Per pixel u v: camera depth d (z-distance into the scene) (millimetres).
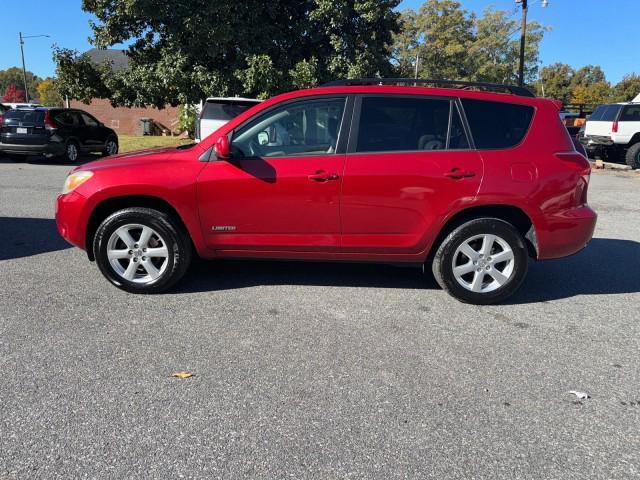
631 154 15211
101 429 2574
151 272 4375
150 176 4168
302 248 4344
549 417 2779
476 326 3945
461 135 4234
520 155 4203
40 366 3160
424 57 47125
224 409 2771
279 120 4250
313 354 3414
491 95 4312
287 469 2330
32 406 2744
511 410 2836
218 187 4184
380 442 2535
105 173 4234
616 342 3719
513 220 4434
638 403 2938
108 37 16500
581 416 2797
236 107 10500
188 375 3104
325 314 4098
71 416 2670
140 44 17406
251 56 15508
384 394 2957
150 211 4250
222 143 4008
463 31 47375
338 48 16125
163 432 2566
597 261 5824
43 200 8555
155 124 40594
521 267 4301
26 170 12625
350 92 4262
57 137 14227
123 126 40812
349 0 15977
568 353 3531
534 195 4172
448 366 3305
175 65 15953
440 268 4309
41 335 3578
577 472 2361
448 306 4340
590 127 16906
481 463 2404
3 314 3920
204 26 14875
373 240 4301
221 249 4371
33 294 4344
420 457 2434
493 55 49719
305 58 17234
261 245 4340
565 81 68375
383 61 17000
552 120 4328
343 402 2865
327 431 2607
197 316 3980
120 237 4324
